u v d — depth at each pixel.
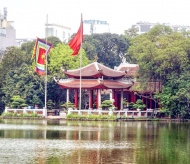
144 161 92.06
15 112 182.25
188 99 175.50
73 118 176.12
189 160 93.75
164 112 182.25
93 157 94.56
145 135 127.38
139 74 188.38
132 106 189.62
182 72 181.75
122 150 102.81
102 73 187.88
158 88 190.12
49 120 174.00
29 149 101.94
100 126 150.50
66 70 191.25
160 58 180.12
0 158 91.75
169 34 199.75
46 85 187.25
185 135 128.75
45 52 186.50
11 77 196.75
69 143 111.00
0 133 127.38
